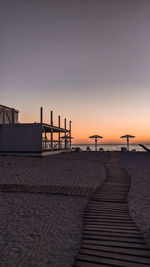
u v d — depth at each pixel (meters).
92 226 3.16
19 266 2.18
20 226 3.24
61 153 21.50
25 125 16.50
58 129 21.12
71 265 2.20
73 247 2.58
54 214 3.80
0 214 3.79
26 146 16.48
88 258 2.27
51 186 6.05
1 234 2.96
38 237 2.87
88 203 4.43
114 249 2.46
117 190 5.55
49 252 2.47
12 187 5.91
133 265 2.14
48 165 11.14
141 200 4.75
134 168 10.45
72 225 3.28
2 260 2.30
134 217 3.66
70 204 4.43
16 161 12.88
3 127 17.02
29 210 4.03
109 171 9.11
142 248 2.47
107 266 2.13
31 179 7.21
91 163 12.35
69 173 8.52
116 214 3.72
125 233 2.89
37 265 2.20
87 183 6.57
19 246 2.62
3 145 16.97
